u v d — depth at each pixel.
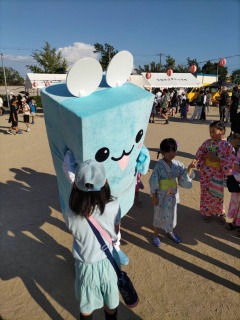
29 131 12.73
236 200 3.88
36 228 4.25
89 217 1.94
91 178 1.85
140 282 3.11
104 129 2.53
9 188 5.78
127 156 2.92
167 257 3.52
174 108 18.80
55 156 3.18
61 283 3.14
